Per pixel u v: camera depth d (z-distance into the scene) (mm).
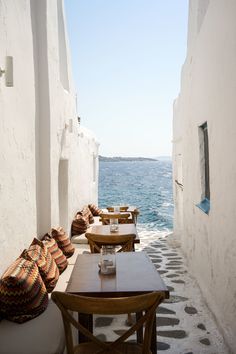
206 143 5824
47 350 2832
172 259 7809
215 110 4453
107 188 40469
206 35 4969
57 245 5238
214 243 4699
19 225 4367
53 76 5941
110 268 3566
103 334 4211
